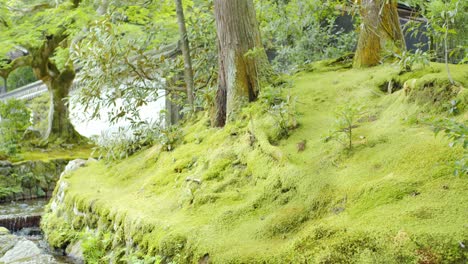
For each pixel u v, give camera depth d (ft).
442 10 10.26
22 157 34.27
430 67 12.35
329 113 12.73
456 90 9.64
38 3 34.42
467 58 9.17
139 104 19.49
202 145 14.85
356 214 7.41
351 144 10.00
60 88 40.60
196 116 18.98
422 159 8.20
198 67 20.34
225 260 7.52
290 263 6.87
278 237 7.97
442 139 8.48
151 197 12.56
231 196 10.31
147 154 17.76
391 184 7.68
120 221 11.26
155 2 26.23
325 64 17.81
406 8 22.22
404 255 5.95
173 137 16.85
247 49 15.25
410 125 9.93
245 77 15.14
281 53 21.12
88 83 19.08
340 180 8.76
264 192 9.71
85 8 29.58
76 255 12.78
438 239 5.91
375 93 12.96
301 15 20.56
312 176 9.25
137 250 9.75
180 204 10.91
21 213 23.22
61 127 40.63
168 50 27.22
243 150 12.12
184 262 8.28
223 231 8.70
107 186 15.94
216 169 11.81
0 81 66.49
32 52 38.42
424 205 6.78
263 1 21.72
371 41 15.72
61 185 18.79
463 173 6.32
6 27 33.55
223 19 15.37
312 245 6.96
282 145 11.49
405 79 12.59
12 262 12.61
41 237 17.28
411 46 22.77
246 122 13.70
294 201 8.94
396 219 6.66
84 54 18.35
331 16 22.67
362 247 6.41
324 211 8.13
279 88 14.14
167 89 20.17
